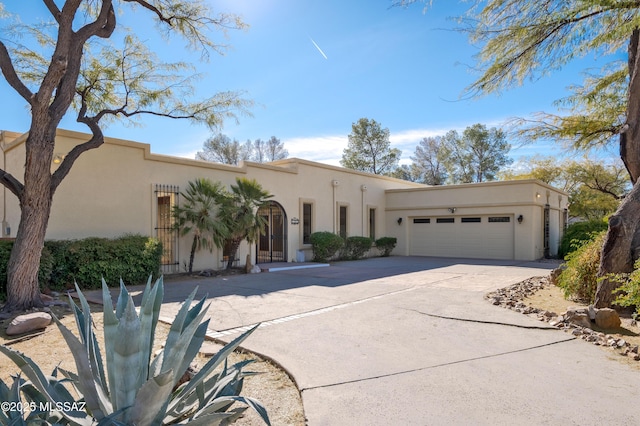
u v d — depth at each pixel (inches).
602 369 161.6
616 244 265.3
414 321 242.8
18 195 279.9
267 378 158.2
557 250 813.2
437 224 795.4
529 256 683.4
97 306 291.1
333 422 119.3
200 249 492.4
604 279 265.7
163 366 86.0
